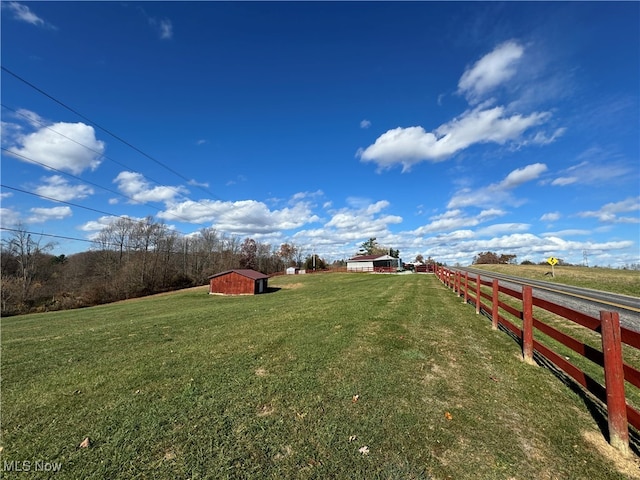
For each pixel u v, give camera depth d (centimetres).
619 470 253
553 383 421
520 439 294
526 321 518
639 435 310
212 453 272
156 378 456
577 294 1550
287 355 538
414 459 263
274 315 1014
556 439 294
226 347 611
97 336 821
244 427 312
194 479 241
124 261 4588
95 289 3688
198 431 307
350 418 328
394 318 838
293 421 322
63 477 247
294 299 1703
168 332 820
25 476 249
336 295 1736
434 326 744
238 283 2998
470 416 333
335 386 406
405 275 4159
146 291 4241
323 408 349
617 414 283
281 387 405
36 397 408
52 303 3388
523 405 359
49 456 274
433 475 245
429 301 1201
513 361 506
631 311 1027
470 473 248
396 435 297
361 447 279
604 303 1216
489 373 454
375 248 9200
